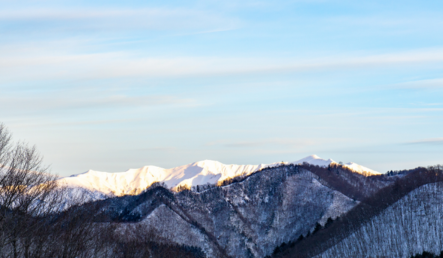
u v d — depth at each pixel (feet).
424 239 536.42
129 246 321.93
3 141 157.38
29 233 156.04
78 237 180.75
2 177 152.05
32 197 158.81
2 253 146.82
